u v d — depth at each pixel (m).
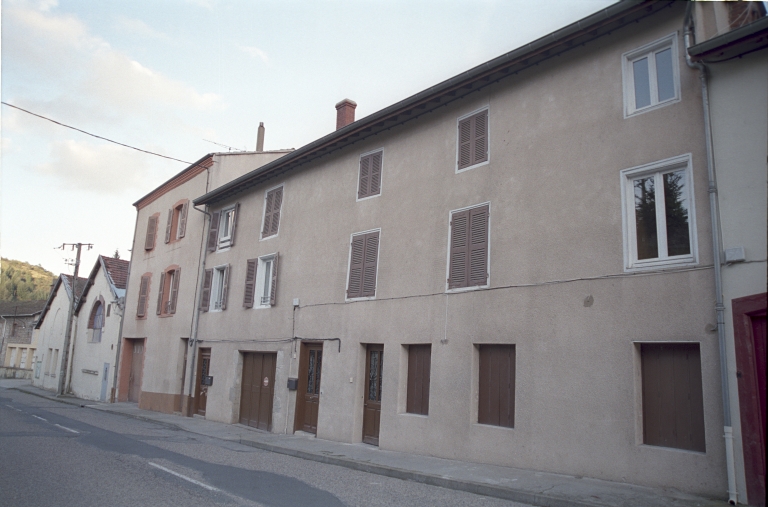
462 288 11.12
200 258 21.11
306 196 16.30
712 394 7.45
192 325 20.72
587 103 9.70
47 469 9.22
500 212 10.73
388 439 12.07
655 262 8.45
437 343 11.42
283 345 15.87
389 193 13.41
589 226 9.27
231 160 21.77
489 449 10.08
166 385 21.58
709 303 7.67
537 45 10.01
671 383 8.12
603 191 9.19
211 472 9.38
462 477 8.87
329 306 14.48
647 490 7.70
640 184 8.88
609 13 9.00
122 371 25.94
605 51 9.60
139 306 24.81
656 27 8.96
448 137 12.20
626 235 8.78
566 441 8.96
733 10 8.58
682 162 8.31
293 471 9.90
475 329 10.73
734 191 7.60
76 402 26.16
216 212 20.77
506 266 10.41
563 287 9.43
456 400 10.83
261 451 12.52
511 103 10.99
